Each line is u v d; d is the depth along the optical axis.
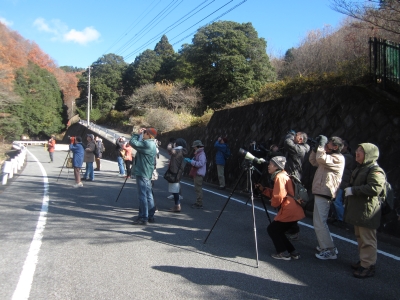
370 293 3.99
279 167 5.11
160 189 11.42
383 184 4.28
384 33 13.84
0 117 39.66
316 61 23.03
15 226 6.44
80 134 45.16
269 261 4.94
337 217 6.90
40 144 48.12
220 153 12.01
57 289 3.85
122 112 48.31
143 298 3.67
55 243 5.49
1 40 37.75
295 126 10.74
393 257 5.30
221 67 30.62
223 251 5.32
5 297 3.63
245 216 7.76
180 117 30.72
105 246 5.40
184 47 41.06
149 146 6.71
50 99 55.56
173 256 5.02
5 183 11.95
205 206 8.83
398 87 8.85
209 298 3.71
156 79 50.31
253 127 13.02
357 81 9.95
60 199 9.20
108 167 19.08
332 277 4.43
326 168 5.05
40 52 61.44
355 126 8.59
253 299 3.74
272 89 14.51
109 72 59.56
